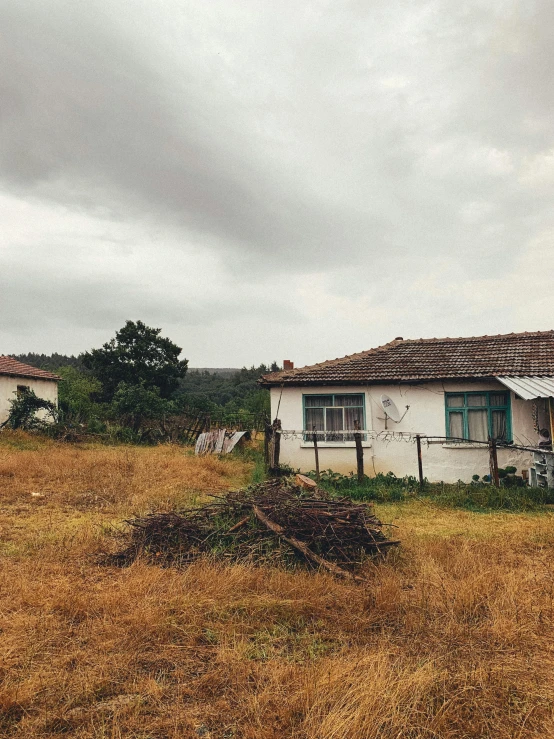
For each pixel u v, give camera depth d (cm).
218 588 599
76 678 418
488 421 1509
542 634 507
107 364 4547
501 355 1667
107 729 362
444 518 1059
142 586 605
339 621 536
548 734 359
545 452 1248
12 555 766
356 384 1570
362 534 765
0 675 427
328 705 382
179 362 4753
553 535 878
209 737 355
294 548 729
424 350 1797
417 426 1541
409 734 356
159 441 2753
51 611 553
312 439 1588
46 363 8956
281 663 448
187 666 451
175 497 1189
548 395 1252
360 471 1395
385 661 432
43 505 1137
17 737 353
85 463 1675
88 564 727
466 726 367
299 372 1642
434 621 528
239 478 1573
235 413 3428
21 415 2630
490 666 444
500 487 1317
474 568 664
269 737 351
